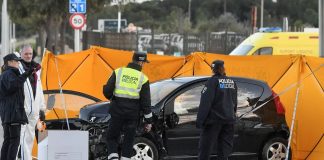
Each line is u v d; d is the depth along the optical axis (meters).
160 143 22.78
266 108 24.30
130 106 21.25
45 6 74.12
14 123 21.28
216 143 22.45
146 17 173.12
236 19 154.00
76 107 27.86
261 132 24.03
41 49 108.44
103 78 30.95
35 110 22.12
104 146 22.62
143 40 77.19
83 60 30.69
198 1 190.12
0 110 21.55
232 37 70.12
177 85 23.58
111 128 21.53
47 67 29.94
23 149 21.80
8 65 21.41
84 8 46.09
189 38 72.69
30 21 96.56
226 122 21.62
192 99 23.36
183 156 23.09
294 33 47.38
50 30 78.88
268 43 47.25
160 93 23.56
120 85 21.25
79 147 19.53
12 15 79.19
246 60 28.91
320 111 25.73
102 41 82.50
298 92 24.56
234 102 21.98
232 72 29.14
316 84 25.92
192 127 23.11
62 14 76.44
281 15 168.00
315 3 164.50
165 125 22.81
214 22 132.88
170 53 75.62
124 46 77.44
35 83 22.28
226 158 21.95
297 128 25.59
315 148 25.66
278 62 27.88
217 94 21.55
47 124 25.09
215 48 70.38
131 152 21.59
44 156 19.80
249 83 24.47
